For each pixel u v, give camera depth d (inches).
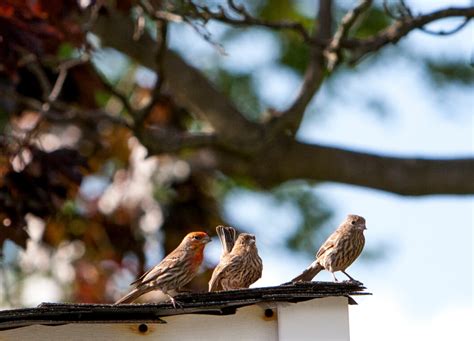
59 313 382.0
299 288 389.1
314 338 401.7
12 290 664.4
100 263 661.9
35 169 569.0
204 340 403.2
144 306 385.1
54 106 593.6
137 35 588.4
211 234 660.1
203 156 684.7
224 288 474.6
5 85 584.7
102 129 666.2
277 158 696.4
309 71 647.1
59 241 664.4
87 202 662.5
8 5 541.0
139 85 708.7
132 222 660.7
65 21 557.0
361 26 751.1
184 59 693.9
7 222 565.6
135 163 666.2
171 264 456.8
